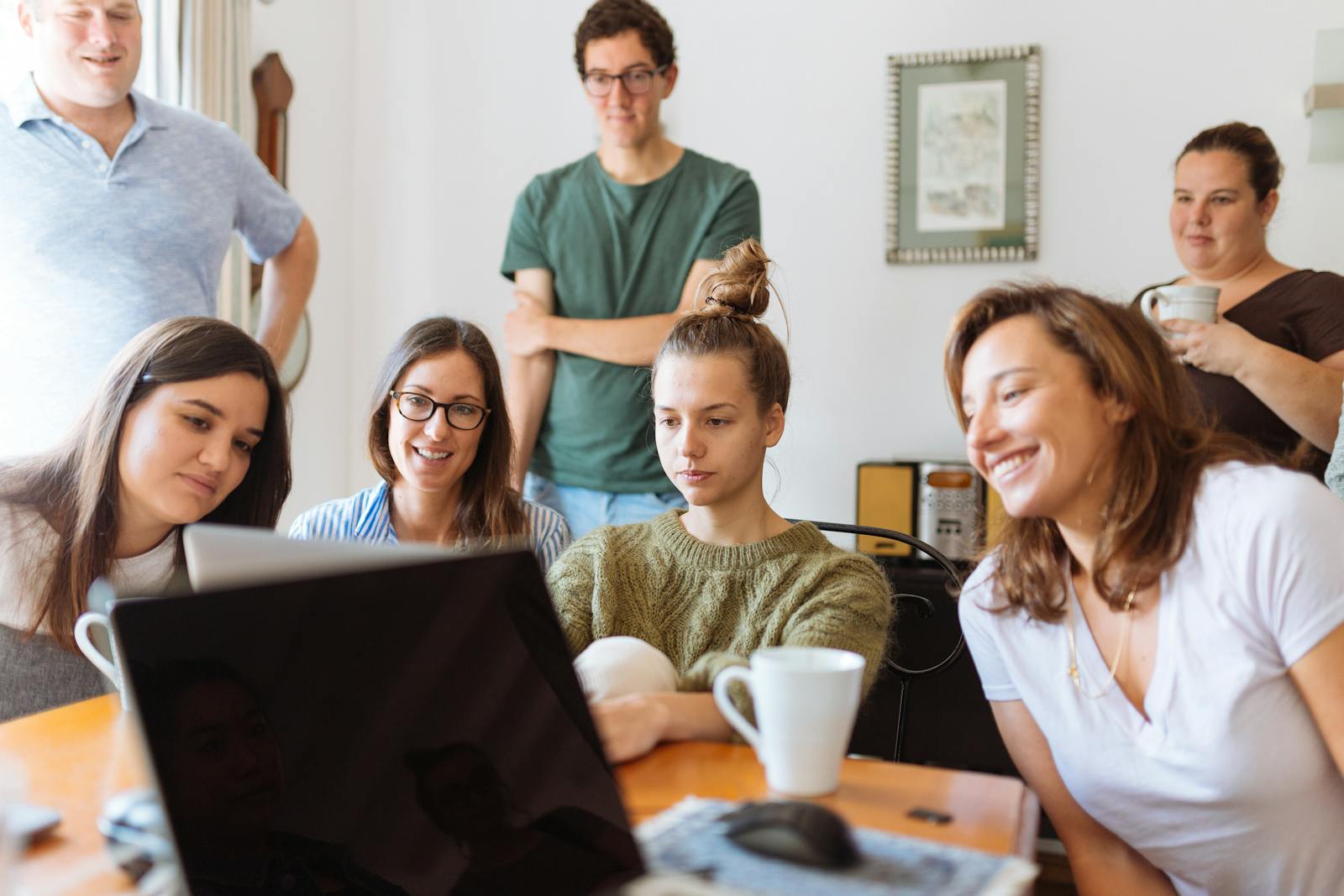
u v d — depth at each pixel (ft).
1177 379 3.70
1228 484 3.51
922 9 10.29
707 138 10.81
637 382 8.57
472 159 11.41
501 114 11.32
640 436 8.61
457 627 2.69
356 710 2.57
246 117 10.09
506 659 2.71
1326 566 3.34
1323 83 9.33
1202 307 7.41
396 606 2.65
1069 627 3.79
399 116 11.60
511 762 2.62
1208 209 7.90
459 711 2.63
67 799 3.01
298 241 8.62
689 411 4.46
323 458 11.47
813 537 4.53
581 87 11.12
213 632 2.54
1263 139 7.87
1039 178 10.11
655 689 3.63
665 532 4.61
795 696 2.91
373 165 11.70
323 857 2.49
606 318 8.82
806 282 10.63
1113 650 3.75
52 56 6.91
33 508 4.59
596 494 8.76
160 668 2.50
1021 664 3.92
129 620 2.50
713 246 8.58
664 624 4.44
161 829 2.58
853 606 4.12
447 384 5.66
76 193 7.11
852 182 10.49
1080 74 10.00
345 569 2.79
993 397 3.60
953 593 5.53
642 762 3.28
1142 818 3.73
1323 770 3.51
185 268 7.55
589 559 4.62
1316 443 7.29
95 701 3.96
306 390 11.19
